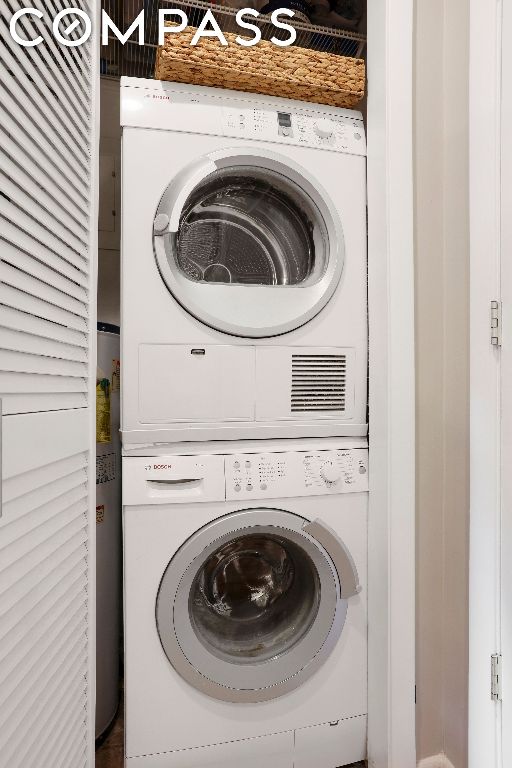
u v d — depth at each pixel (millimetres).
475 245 1159
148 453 1160
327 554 1231
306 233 1378
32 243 725
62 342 852
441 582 1271
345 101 1342
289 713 1209
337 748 1252
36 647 717
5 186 635
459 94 1227
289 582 1347
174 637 1128
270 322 1229
